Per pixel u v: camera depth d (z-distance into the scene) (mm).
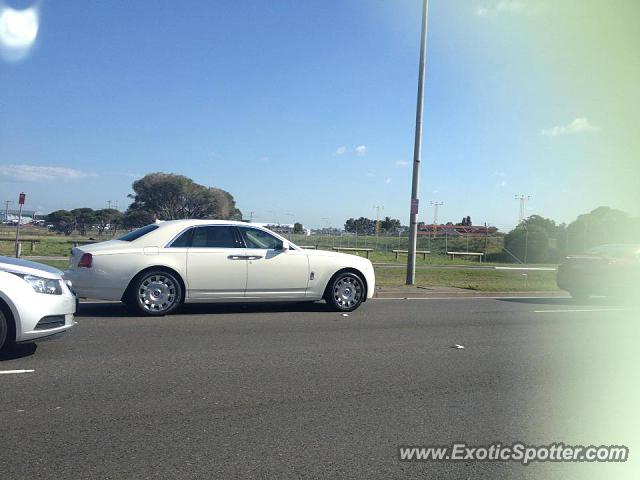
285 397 5645
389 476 4023
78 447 4301
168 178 48969
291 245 10688
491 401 5742
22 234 48625
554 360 7605
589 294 14742
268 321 9805
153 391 5691
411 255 16703
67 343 7637
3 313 6449
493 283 18797
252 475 3941
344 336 8727
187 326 9070
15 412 4996
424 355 7645
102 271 9516
